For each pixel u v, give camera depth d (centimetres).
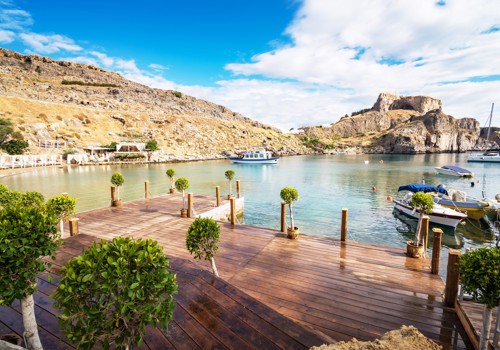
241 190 3009
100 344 391
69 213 926
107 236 1106
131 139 8256
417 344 357
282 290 665
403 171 5062
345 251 923
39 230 324
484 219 1972
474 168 5825
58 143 6328
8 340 391
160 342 415
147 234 1136
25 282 325
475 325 486
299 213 2053
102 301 264
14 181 3416
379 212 2084
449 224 1741
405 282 706
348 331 510
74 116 8062
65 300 254
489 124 6844
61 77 16362
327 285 689
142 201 1833
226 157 8638
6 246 292
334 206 2277
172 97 16900
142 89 16538
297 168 5709
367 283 700
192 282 604
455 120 15575
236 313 495
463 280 416
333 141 16288
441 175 4469
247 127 13012
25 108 7350
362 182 3638
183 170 5150
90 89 13412
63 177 3828
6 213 327
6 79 11119
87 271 260
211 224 621
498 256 382
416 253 870
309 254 898
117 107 10719
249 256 882
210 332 441
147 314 270
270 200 2495
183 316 484
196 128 10519
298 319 548
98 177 3847
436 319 546
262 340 423
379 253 905
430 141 13825
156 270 286
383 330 514
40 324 452
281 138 13450
